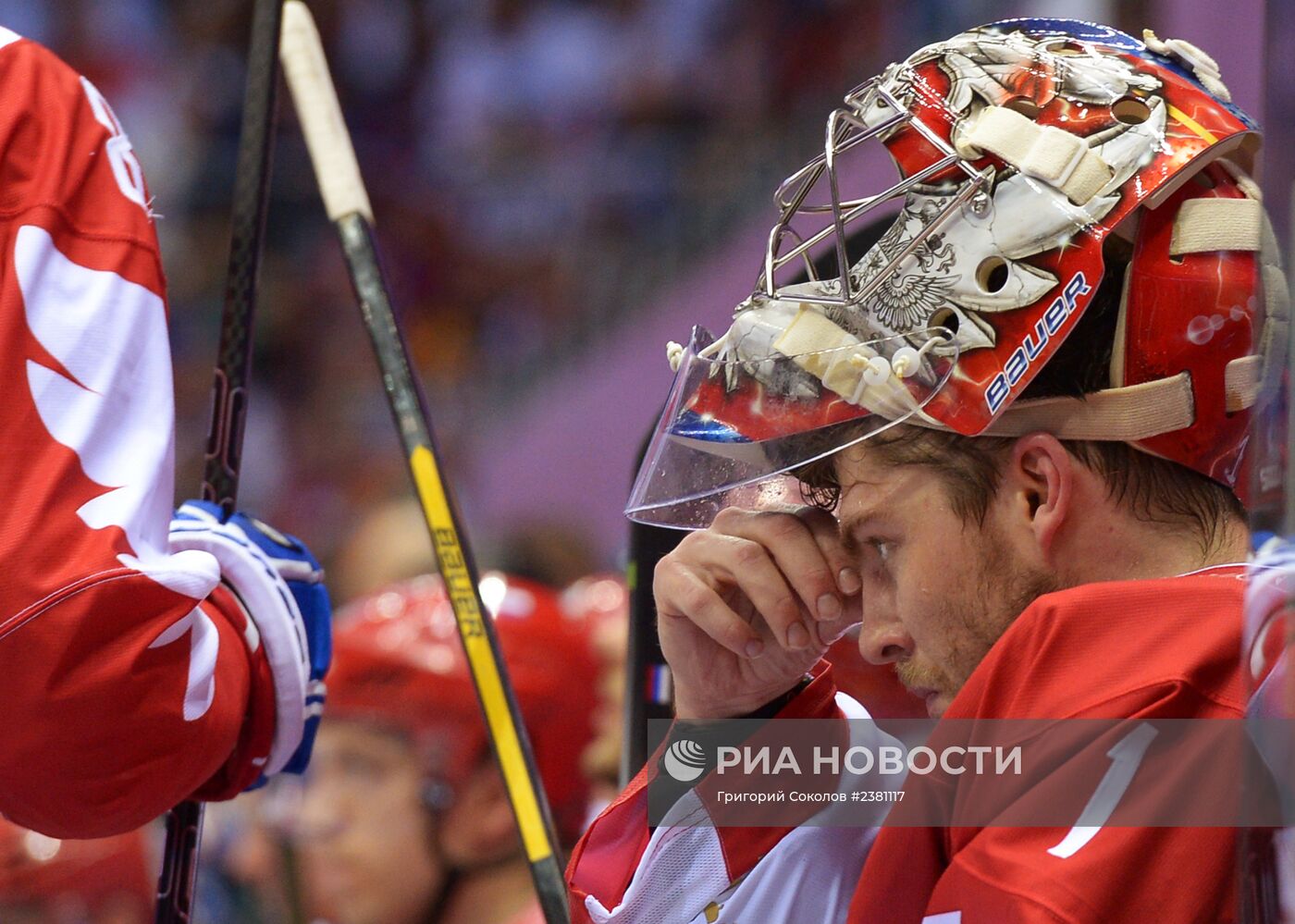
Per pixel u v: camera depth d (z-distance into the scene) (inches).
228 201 799.1
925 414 117.7
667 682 170.4
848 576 127.5
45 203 123.0
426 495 134.1
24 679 113.8
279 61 145.6
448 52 845.8
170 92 814.5
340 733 255.0
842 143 126.6
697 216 748.6
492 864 253.6
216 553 138.3
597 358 760.3
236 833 301.1
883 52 701.3
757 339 123.4
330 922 256.4
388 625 259.3
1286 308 99.3
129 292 125.6
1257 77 279.7
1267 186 99.7
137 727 119.7
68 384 119.4
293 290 775.1
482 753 254.5
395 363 135.5
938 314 118.8
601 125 802.8
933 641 121.7
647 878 135.7
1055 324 115.6
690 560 135.4
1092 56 122.7
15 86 127.4
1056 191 116.5
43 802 121.9
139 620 117.6
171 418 126.9
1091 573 120.0
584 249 784.3
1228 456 120.8
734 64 769.6
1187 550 120.1
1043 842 101.8
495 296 800.9
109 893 255.1
